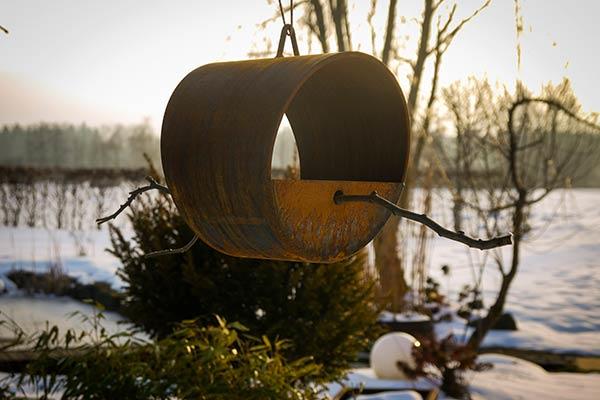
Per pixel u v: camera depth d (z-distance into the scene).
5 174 19.92
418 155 10.26
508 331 10.04
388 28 10.01
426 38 9.83
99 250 15.75
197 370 3.64
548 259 16.86
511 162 7.78
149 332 5.70
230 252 2.14
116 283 11.40
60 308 10.62
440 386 6.76
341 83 2.27
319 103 2.40
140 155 37.59
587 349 9.19
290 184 1.93
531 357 8.91
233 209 1.94
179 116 2.03
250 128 1.88
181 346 3.73
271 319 5.30
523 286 13.45
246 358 3.96
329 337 5.39
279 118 1.85
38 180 20.20
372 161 2.38
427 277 9.77
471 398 6.75
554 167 8.96
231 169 1.90
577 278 14.35
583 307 11.68
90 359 3.69
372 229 2.22
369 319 5.66
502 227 9.10
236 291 5.34
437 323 9.59
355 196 2.07
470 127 9.38
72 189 18.94
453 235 1.83
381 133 2.33
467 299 11.79
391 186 2.26
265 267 5.31
